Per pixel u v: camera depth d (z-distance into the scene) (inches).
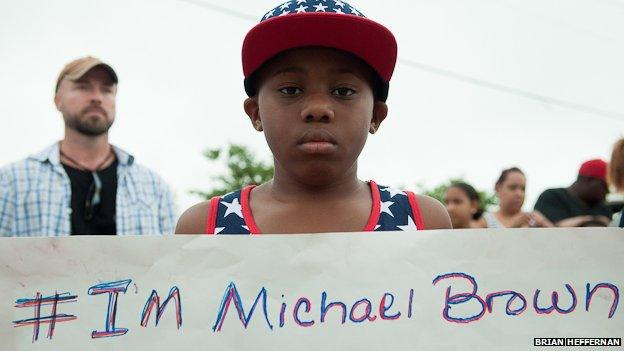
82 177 143.8
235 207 74.6
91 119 142.9
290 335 64.0
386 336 64.0
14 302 63.5
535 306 64.6
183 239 65.6
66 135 146.6
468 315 64.4
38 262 64.2
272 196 74.9
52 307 63.7
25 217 138.3
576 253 65.6
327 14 66.9
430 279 65.2
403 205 74.4
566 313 64.5
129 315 64.1
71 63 148.3
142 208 148.3
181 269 65.2
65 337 63.4
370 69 71.2
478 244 65.8
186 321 64.2
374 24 68.9
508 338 63.8
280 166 72.8
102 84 146.9
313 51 68.2
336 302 64.7
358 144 69.0
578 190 204.1
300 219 71.6
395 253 65.7
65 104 144.3
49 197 139.6
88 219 142.0
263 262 65.5
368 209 73.4
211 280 65.1
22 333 63.2
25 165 141.6
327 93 68.0
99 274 64.6
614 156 138.6
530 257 65.5
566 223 189.8
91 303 64.1
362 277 65.2
